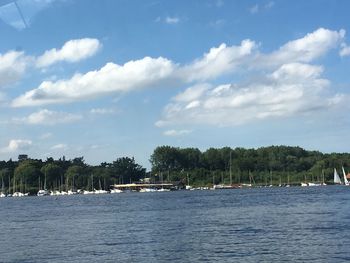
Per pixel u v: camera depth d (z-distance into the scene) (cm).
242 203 13050
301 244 4609
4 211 13525
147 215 9438
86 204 16412
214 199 16325
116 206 13988
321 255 4019
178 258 4144
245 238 5191
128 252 4528
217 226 6619
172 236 5625
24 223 8512
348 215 7656
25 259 4341
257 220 7362
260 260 3922
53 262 4138
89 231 6556
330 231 5500
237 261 3916
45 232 6650
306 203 11806
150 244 5012
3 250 4922
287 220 7144
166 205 13262
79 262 4094
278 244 4669
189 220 7831
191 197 19088
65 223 8138
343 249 4234
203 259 4059
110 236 5847
